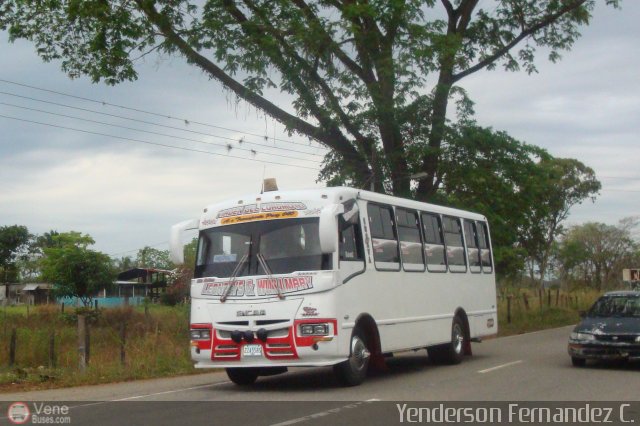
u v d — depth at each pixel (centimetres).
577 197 5538
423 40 2566
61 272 4606
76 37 2569
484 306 1991
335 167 2878
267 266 1330
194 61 2594
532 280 6362
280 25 2495
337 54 2570
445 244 1792
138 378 1658
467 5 2948
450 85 2831
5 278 8112
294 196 1360
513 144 2998
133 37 2453
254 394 1302
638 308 1659
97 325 3195
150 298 6344
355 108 2703
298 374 1634
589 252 7294
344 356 1312
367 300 1405
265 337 1300
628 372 1542
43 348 2025
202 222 1426
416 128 2805
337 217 1341
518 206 3158
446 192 3002
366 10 2444
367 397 1221
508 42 2992
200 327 1357
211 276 1370
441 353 1762
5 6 2506
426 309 1652
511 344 2394
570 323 3666
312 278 1298
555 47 3056
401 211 1597
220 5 2519
